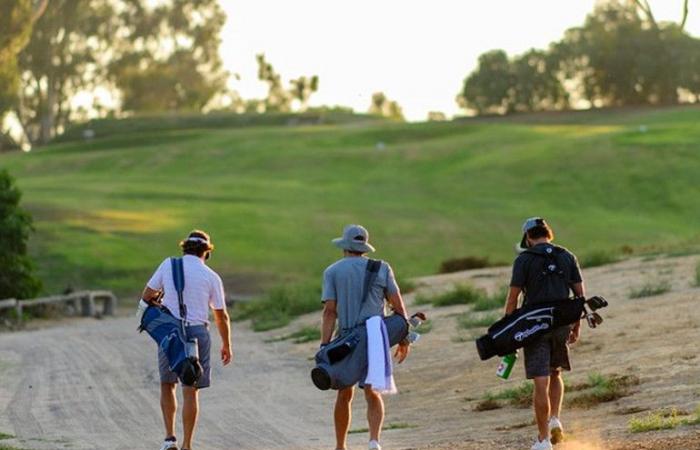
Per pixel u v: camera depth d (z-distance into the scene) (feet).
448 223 609.83
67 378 194.08
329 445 124.77
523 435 119.96
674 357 151.64
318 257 533.96
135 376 193.26
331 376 107.14
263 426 140.77
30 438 134.10
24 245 391.45
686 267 263.29
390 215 631.15
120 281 489.26
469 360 180.24
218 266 510.58
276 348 230.68
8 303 355.97
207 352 114.83
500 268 358.84
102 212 616.39
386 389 107.24
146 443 129.90
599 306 110.42
